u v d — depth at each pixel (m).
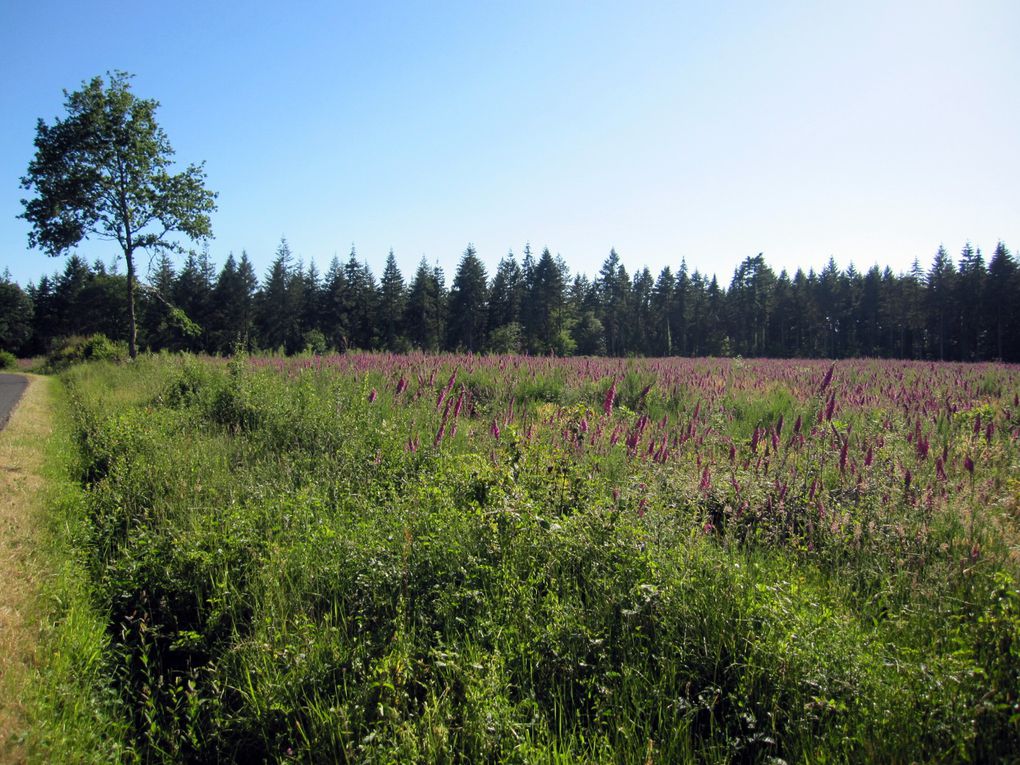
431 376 11.51
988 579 4.28
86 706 3.78
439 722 3.35
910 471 6.18
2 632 4.22
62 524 6.33
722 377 14.99
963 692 3.12
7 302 85.88
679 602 4.04
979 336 67.00
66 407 15.80
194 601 5.07
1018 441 8.09
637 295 85.12
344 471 7.43
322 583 4.87
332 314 72.25
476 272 69.12
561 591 4.45
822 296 81.12
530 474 6.00
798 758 3.12
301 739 3.60
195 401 12.74
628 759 3.14
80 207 30.47
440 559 4.82
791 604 3.81
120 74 30.03
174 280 76.19
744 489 6.02
